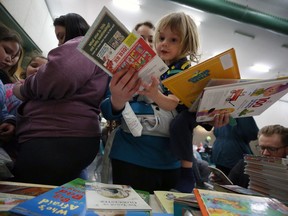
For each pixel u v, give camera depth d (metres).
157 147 0.92
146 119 0.93
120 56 0.64
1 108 0.98
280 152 1.17
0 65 1.16
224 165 2.00
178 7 3.24
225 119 0.88
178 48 0.98
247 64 4.97
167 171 0.96
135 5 3.40
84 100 0.87
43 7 3.48
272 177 0.81
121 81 0.69
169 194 0.69
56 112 0.81
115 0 3.35
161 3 3.23
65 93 0.81
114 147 0.95
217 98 0.75
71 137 0.81
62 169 0.78
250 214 0.45
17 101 1.14
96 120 0.90
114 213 0.46
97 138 0.90
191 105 0.86
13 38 1.13
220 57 0.73
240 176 1.42
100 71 0.93
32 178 0.76
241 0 3.10
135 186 0.89
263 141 1.22
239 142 1.97
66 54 0.80
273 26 3.15
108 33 0.60
